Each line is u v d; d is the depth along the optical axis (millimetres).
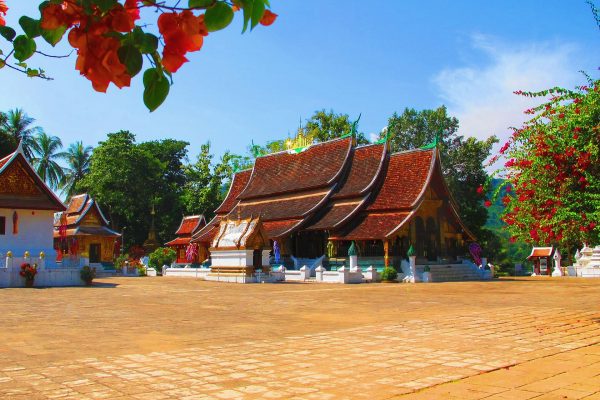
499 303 16078
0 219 28141
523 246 62312
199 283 27953
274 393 5742
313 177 38656
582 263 37719
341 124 56500
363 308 14844
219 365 7152
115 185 54062
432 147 34062
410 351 8094
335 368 6941
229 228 30859
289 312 13891
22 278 24469
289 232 34688
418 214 32938
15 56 2082
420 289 22891
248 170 46906
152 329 10656
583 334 9719
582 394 5594
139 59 1688
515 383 6094
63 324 11375
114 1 1639
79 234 40344
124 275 39969
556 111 10117
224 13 1668
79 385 6105
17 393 5758
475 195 47781
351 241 33719
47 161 53594
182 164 65375
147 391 5844
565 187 10000
